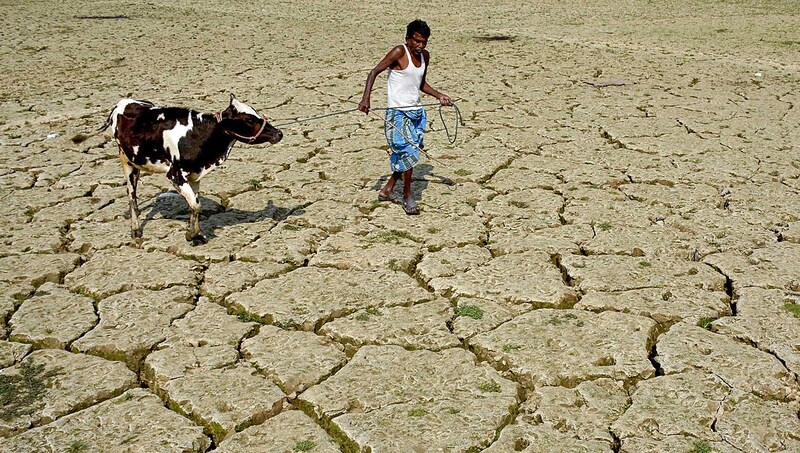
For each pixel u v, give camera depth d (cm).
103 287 611
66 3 2788
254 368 504
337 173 901
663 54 1775
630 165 936
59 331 545
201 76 1499
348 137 1055
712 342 532
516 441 431
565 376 495
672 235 720
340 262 661
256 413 457
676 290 609
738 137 1059
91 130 1093
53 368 502
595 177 890
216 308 581
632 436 436
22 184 859
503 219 759
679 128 1105
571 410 461
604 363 511
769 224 750
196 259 668
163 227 730
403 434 437
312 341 537
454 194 830
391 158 760
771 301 589
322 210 779
